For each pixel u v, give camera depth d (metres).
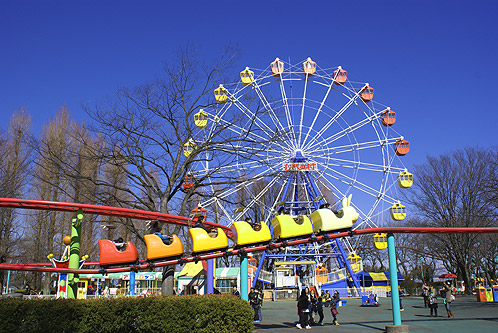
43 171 34.53
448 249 49.66
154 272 41.69
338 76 44.56
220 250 14.74
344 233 15.80
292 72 43.66
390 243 16.31
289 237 15.12
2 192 30.55
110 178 30.25
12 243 34.44
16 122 34.44
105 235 40.16
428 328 17.09
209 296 12.65
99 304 11.68
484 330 16.44
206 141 21.69
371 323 19.73
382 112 43.38
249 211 54.94
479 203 46.09
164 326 11.48
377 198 42.03
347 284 46.69
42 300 11.66
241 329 12.20
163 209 20.31
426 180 48.22
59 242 38.81
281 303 36.88
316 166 42.19
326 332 16.38
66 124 35.44
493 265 55.06
